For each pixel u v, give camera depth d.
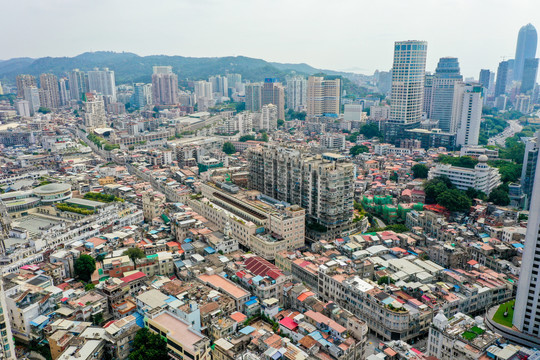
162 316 157.88
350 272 197.00
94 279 196.62
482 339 143.62
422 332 172.50
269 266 197.50
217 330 155.75
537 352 137.50
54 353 146.38
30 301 160.25
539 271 154.00
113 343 147.62
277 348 139.50
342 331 148.62
